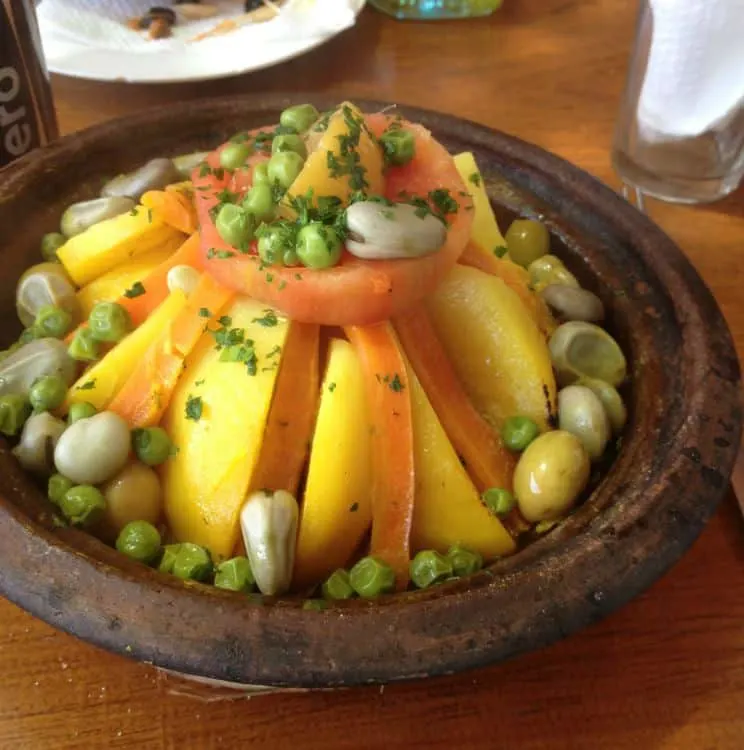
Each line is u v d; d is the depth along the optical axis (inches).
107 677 9.7
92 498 9.8
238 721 9.5
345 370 10.2
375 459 10.3
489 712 9.7
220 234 10.4
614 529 9.1
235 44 17.9
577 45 20.2
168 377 10.4
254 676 8.0
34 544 8.6
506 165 13.4
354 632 8.2
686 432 9.9
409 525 10.3
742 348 13.6
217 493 10.1
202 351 10.5
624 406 11.4
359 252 9.9
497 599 8.5
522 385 11.3
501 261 12.3
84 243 11.9
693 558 11.0
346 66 18.9
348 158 10.5
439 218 10.4
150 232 11.9
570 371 11.7
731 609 10.6
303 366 10.4
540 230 12.9
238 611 8.2
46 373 10.9
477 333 11.4
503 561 9.2
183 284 10.8
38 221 12.2
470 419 11.2
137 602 8.3
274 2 19.5
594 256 12.5
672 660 10.2
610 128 17.8
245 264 10.2
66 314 11.6
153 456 10.3
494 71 19.2
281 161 10.4
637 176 16.3
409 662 8.1
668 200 16.2
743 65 14.9
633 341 11.6
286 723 9.6
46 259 12.3
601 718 9.7
